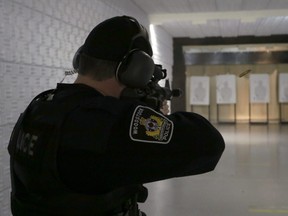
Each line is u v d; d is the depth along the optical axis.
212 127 0.89
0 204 1.86
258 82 11.48
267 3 5.33
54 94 0.94
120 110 0.83
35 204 0.85
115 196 0.86
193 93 11.72
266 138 7.86
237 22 6.68
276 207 3.32
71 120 0.82
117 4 4.01
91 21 3.15
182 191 3.91
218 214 3.17
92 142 0.79
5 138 1.89
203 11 5.84
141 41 0.93
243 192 3.83
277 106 11.71
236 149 6.45
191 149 0.83
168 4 5.26
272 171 4.75
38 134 0.84
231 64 10.59
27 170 0.85
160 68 1.05
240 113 11.84
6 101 1.88
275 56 10.32
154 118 0.83
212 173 4.70
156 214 3.19
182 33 8.05
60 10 2.53
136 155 0.80
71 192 0.81
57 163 0.80
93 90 0.89
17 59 1.97
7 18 1.86
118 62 0.88
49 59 2.38
